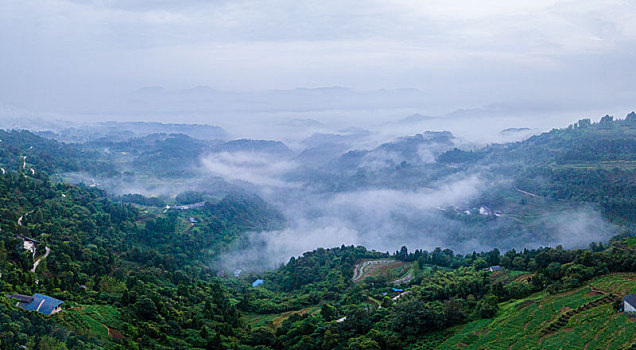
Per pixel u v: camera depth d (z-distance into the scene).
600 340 117.75
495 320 139.88
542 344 122.94
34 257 167.00
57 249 175.62
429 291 171.88
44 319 115.69
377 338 139.50
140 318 143.88
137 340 129.50
